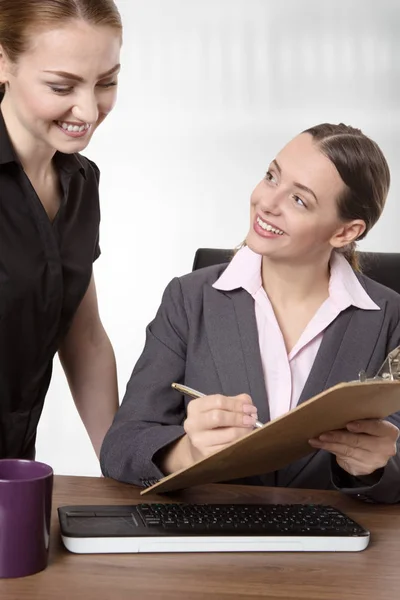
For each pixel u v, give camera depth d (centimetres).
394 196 457
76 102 155
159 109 455
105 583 114
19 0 150
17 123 175
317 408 121
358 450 151
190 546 126
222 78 455
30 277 178
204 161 456
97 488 156
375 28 452
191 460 155
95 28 151
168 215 456
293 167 176
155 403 184
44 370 192
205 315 191
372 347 189
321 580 120
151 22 454
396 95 455
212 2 453
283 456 149
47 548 118
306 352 190
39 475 120
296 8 453
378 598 115
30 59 152
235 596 113
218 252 219
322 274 193
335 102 457
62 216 188
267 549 128
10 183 178
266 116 456
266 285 193
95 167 204
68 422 441
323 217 178
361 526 135
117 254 456
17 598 108
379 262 216
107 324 455
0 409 188
